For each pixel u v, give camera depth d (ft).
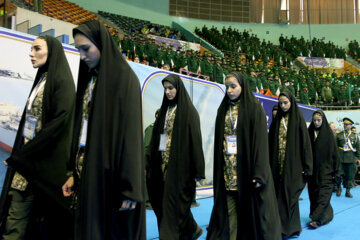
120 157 4.33
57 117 6.07
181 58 31.12
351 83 52.95
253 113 8.64
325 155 13.55
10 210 6.40
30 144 5.81
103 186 4.22
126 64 4.78
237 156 8.61
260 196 8.30
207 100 18.54
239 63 40.09
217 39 59.82
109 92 4.49
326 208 13.08
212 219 9.11
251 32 71.20
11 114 10.33
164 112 10.12
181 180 9.17
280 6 73.97
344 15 74.23
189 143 9.45
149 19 62.18
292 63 62.85
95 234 4.07
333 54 64.80
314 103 41.09
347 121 22.36
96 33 4.61
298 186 11.35
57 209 6.25
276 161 11.85
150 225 12.03
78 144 5.29
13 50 10.46
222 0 70.08
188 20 67.05
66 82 6.36
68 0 51.47
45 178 5.94
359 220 13.80
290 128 11.69
